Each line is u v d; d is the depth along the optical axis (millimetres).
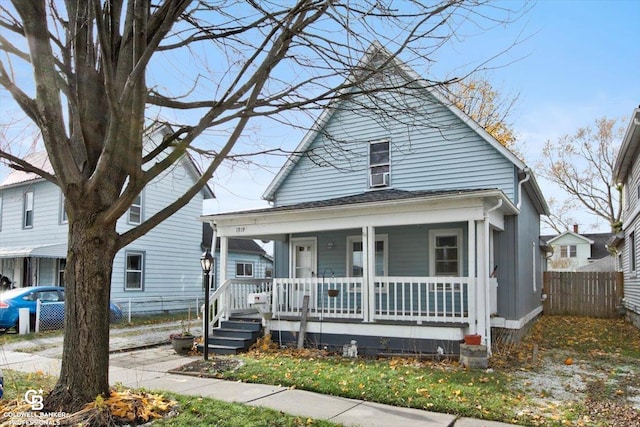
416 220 10438
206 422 5344
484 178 12922
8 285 19328
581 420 5688
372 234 10977
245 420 5465
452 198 9875
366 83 7070
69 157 5109
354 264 14609
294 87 5793
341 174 15070
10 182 21594
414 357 9891
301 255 15555
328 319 11148
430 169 13672
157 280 20844
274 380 7664
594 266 40094
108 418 4941
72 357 5262
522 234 13406
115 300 18844
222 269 12828
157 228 20984
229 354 10625
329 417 5738
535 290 17484
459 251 13062
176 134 5984
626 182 18234
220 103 5480
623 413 6020
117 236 5535
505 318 12312
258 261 29234
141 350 11227
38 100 4863
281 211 11828
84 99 5492
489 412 5930
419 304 10320
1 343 12188
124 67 5520
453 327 9820
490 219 10570
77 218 5324
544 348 11586
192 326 16062
